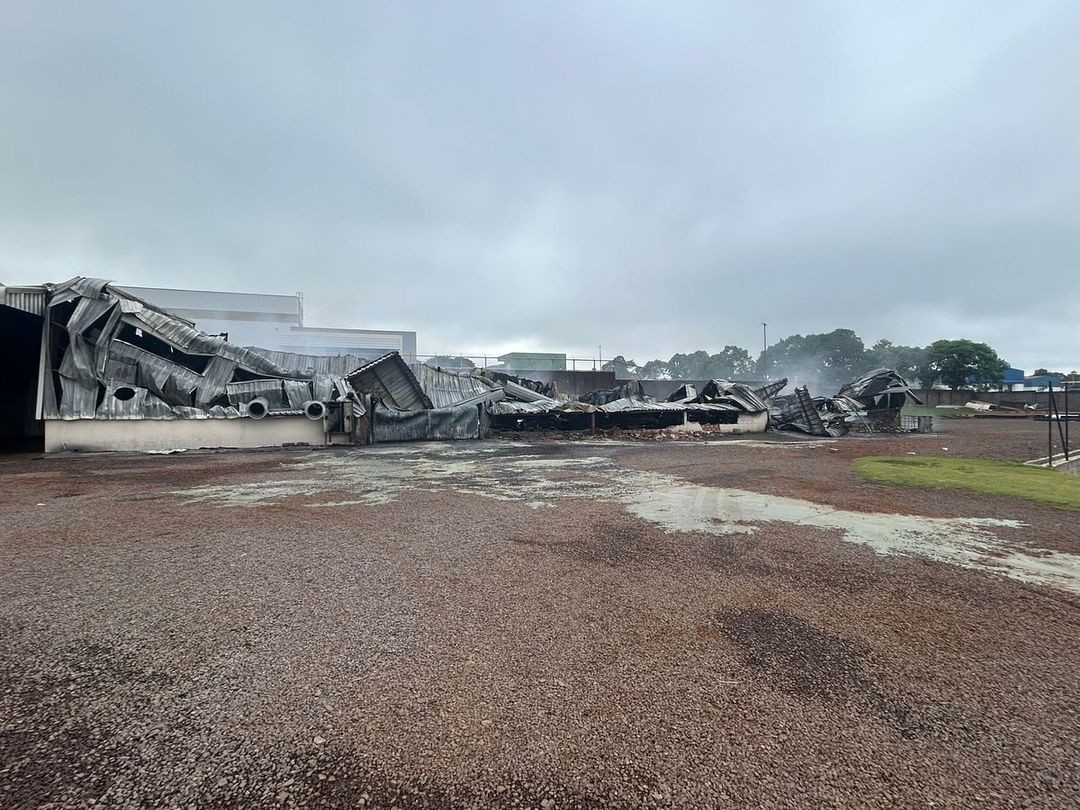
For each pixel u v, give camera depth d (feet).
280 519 20.57
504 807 5.82
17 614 11.12
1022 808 5.89
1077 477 33.55
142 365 53.31
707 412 89.61
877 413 101.19
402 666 8.96
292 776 6.27
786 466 39.65
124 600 11.95
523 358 163.02
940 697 8.21
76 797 5.90
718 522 20.40
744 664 9.18
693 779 6.29
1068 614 11.69
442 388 75.05
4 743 6.83
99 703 7.77
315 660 9.15
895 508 23.41
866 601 12.32
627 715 7.57
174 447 52.47
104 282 52.16
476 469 37.27
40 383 48.26
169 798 5.90
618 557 15.65
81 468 37.11
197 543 16.93
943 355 207.82
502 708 7.71
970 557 16.01
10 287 47.62
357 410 59.11
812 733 7.21
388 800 5.91
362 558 15.37
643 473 35.29
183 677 8.54
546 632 10.39
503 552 16.08
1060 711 7.87
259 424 55.93
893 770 6.48
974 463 41.52
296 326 160.97
